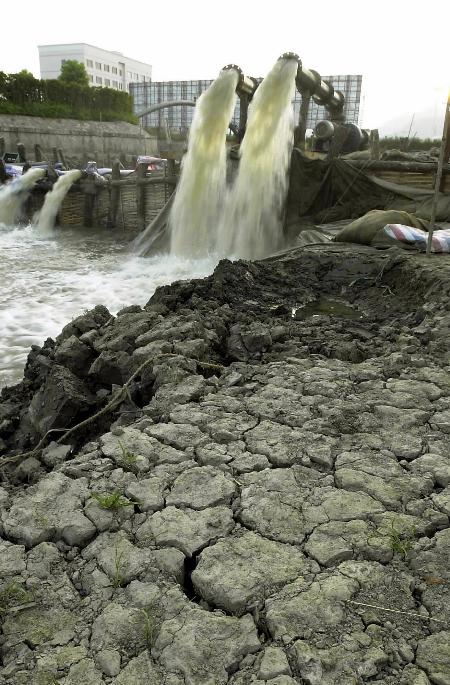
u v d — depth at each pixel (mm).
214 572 2822
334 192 15797
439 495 3383
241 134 18562
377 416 4391
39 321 11188
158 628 2549
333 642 2416
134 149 49469
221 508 3311
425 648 2389
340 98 19531
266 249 16141
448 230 10891
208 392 4941
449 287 7605
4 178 27906
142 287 13906
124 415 5016
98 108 48531
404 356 5469
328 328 6918
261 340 6211
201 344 5922
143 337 6289
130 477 3654
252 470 3699
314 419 4324
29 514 3318
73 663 2422
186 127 61375
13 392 6902
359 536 3043
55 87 44656
